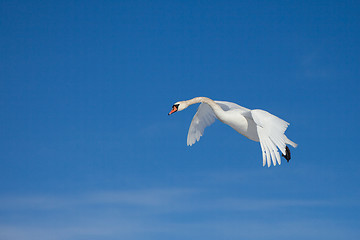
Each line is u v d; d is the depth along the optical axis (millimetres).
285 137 12000
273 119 11430
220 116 13141
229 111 13000
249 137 13031
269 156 10914
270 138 11078
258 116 11531
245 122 12586
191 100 14031
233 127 13055
